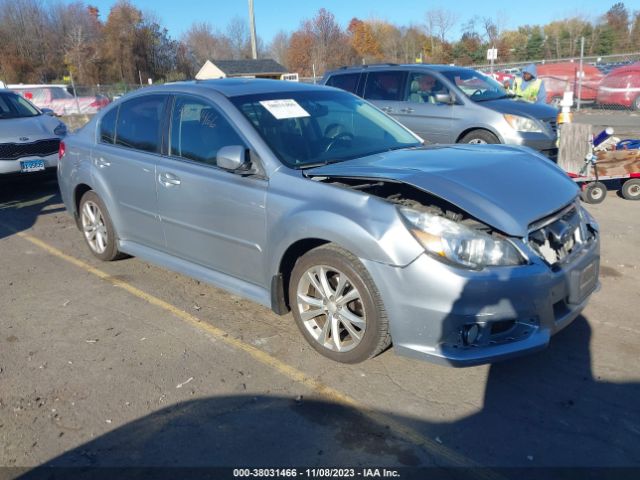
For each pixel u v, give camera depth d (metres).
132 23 52.34
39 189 9.23
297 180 3.56
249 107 4.09
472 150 4.03
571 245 3.35
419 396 3.20
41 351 3.85
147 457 2.79
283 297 3.78
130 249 5.05
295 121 4.12
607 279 4.74
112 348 3.85
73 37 50.75
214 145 4.10
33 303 4.66
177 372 3.53
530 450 2.75
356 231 3.15
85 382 3.45
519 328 3.05
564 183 3.54
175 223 4.42
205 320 4.23
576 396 3.15
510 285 2.93
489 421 2.97
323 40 52.62
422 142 4.59
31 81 50.84
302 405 3.15
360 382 3.35
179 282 5.00
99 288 4.93
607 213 6.83
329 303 3.45
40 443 2.92
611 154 7.15
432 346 3.05
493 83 9.45
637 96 16.73
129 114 4.96
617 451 2.73
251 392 3.29
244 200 3.79
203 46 65.31
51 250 6.05
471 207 3.04
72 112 24.09
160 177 4.45
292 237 3.47
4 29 52.81
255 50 23.22
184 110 4.40
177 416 3.09
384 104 9.64
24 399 3.29
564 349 3.63
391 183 3.62
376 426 2.96
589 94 19.00
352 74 10.23
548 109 8.67
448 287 2.92
